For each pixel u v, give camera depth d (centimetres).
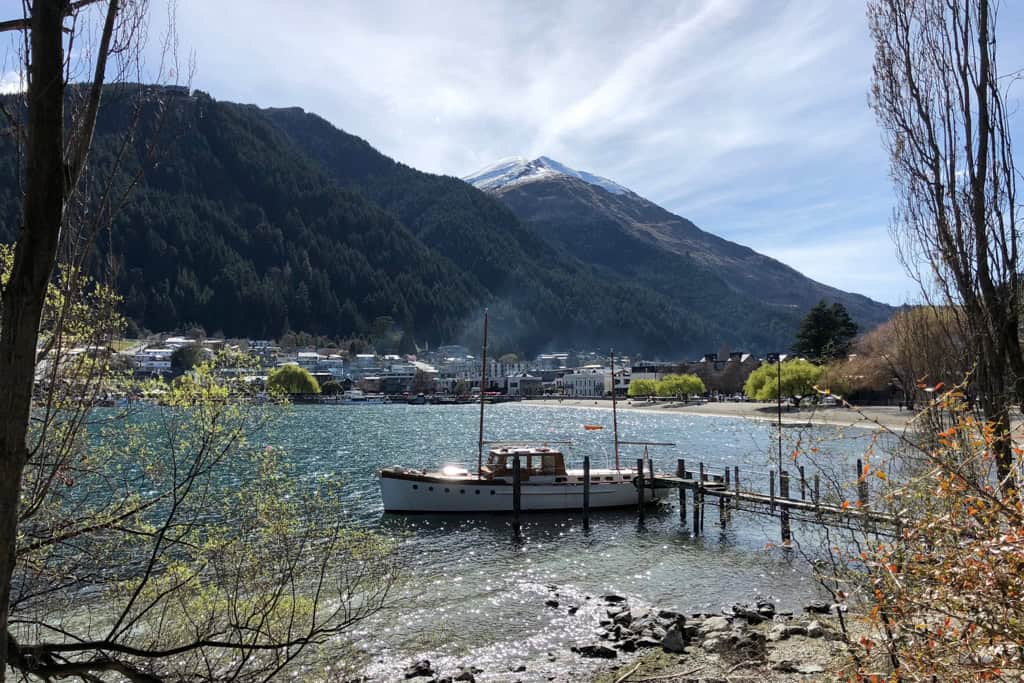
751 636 1606
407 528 3073
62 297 635
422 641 1686
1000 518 542
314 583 1590
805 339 11700
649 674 1453
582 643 1680
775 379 10262
